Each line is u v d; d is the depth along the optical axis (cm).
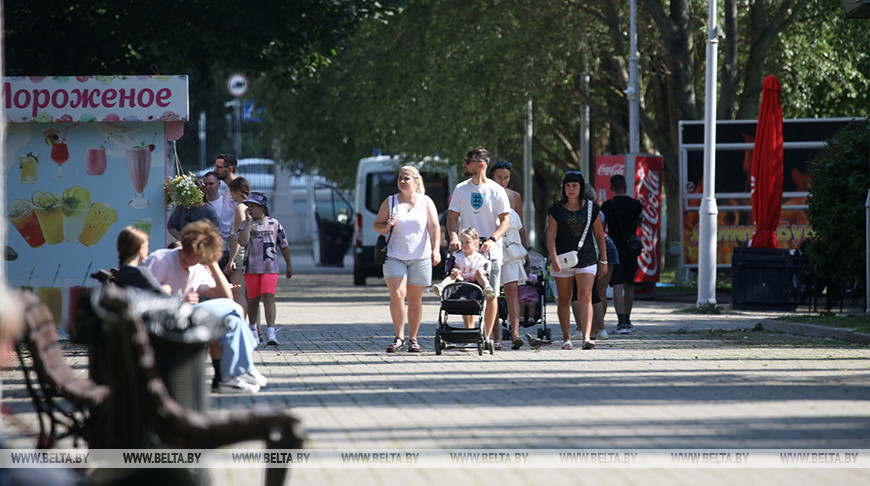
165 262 3531
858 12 6300
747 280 7812
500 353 4925
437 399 3416
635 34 10538
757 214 8169
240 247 5344
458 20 11375
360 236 12612
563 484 2212
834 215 6256
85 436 2139
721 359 4562
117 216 5628
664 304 8762
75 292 5591
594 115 14375
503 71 11062
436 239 5059
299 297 9981
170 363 2225
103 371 2277
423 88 11950
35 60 9744
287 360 4634
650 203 9581
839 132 6531
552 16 10975
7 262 5588
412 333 5016
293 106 15938
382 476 2286
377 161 12888
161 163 5628
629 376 3981
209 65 10369
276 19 9712
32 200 5591
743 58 12119
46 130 5603
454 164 12175
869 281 6053
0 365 1537
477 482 2230
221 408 3228
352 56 13112
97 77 5566
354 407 3250
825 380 3831
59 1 9500
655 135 10831
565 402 3328
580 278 5056
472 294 4850
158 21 9625
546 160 16250
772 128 8106
